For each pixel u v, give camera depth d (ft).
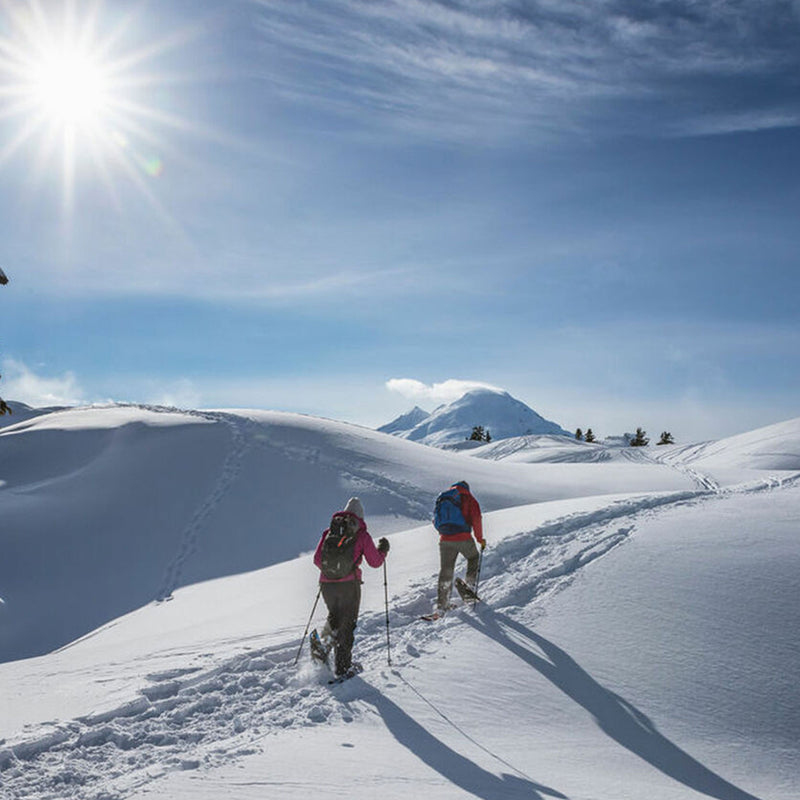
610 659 26.89
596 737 21.79
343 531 27.20
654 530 40.40
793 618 28.94
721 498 50.19
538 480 137.39
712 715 23.52
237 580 65.62
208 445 129.80
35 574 86.63
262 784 16.44
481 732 21.31
